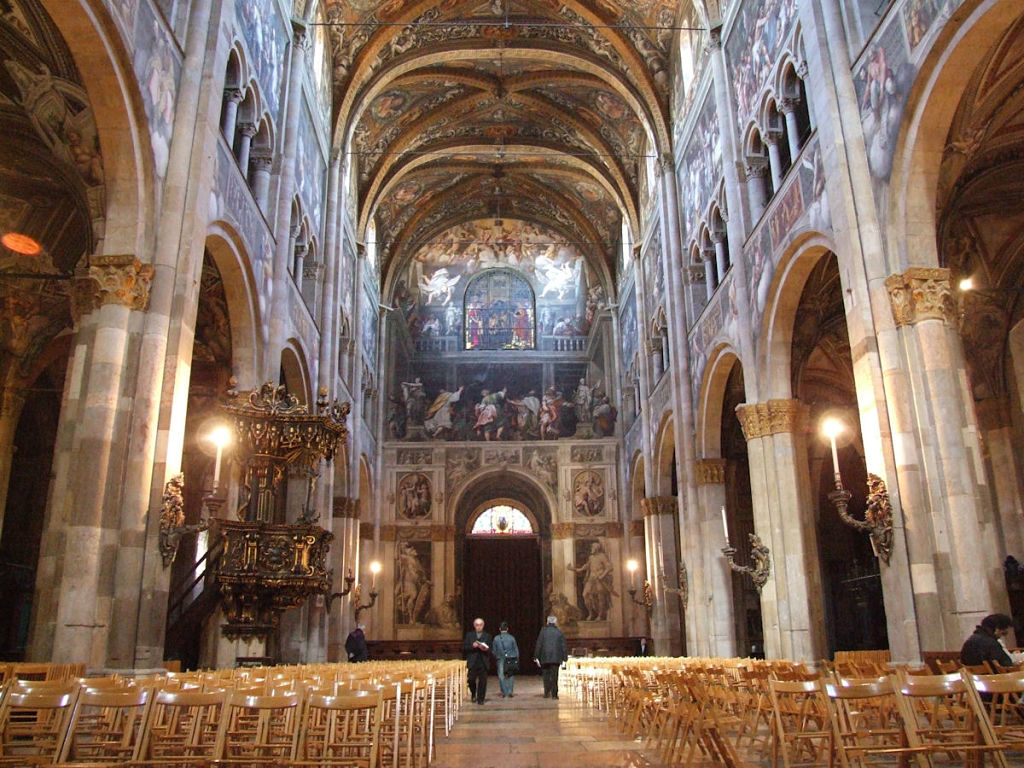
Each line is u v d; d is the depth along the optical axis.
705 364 25.14
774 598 18.56
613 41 29.36
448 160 39.16
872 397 13.40
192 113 14.73
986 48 12.44
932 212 13.53
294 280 23.72
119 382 12.66
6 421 21.64
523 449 40.09
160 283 13.40
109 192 13.30
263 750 7.11
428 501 39.34
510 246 45.44
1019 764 7.82
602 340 42.56
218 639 16.81
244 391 18.52
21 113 15.80
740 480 32.03
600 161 37.25
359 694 6.82
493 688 26.91
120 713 7.86
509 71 33.34
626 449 38.84
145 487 12.48
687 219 27.50
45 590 11.99
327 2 26.89
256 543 15.35
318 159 26.56
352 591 31.27
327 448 16.97
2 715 6.27
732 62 22.61
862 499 31.72
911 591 12.49
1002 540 21.75
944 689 6.62
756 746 9.51
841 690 6.56
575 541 38.84
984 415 22.59
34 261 19.72
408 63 30.58
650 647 34.91
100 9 12.05
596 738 10.53
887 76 13.98
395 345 42.53
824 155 15.38
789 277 18.41
